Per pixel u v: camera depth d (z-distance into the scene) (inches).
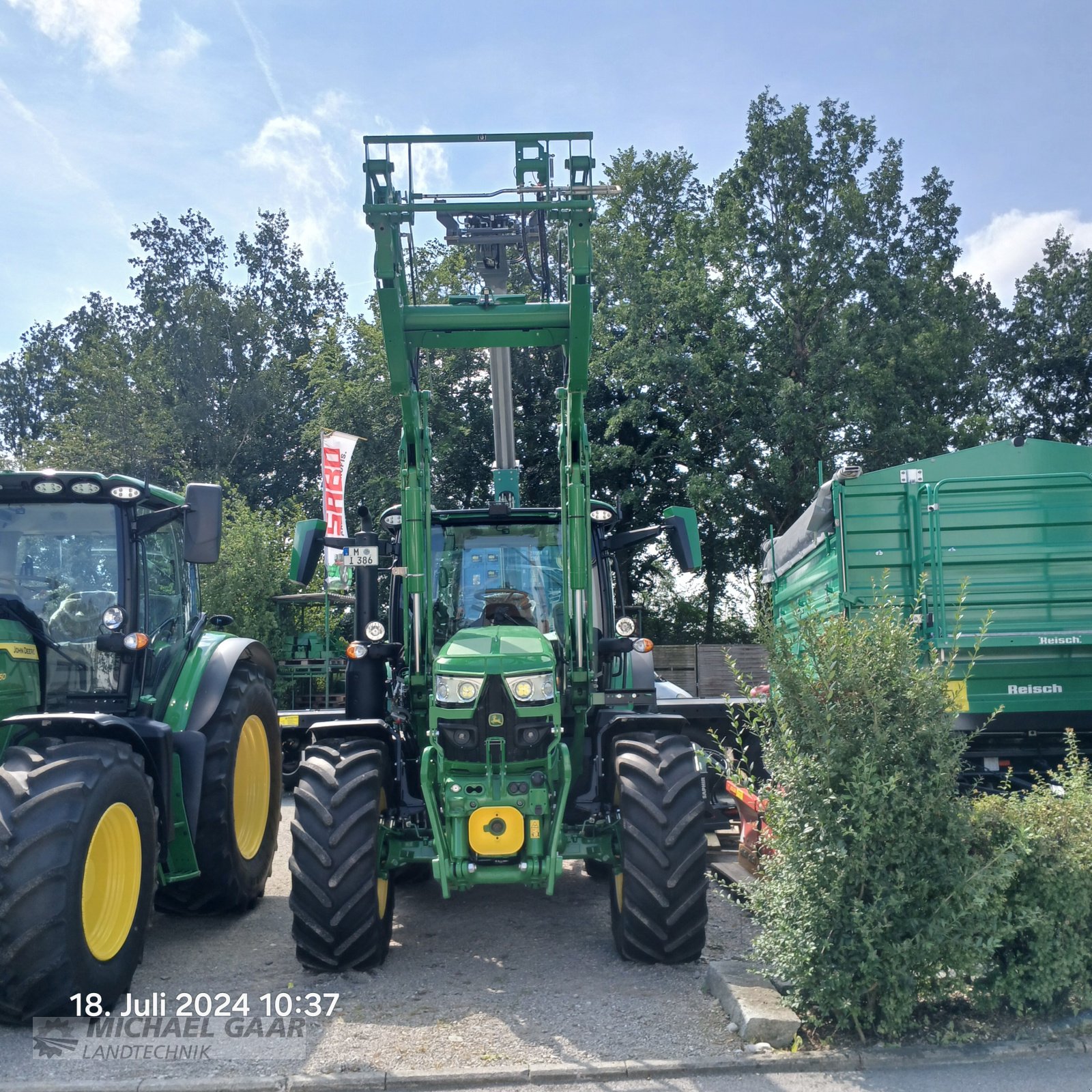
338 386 1072.2
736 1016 166.9
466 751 203.6
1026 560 290.0
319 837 199.0
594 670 237.3
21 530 218.2
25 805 166.7
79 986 167.5
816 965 160.2
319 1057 158.9
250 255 1733.5
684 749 213.3
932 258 1126.4
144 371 1445.6
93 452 1318.9
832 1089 144.6
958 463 294.2
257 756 272.8
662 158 1179.3
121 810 184.4
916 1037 159.6
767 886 174.2
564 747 204.5
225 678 247.3
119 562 217.2
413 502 230.8
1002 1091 142.6
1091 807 170.9
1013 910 165.9
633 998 183.5
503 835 198.4
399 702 233.9
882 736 163.6
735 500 963.3
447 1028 170.6
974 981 163.9
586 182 219.0
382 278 218.1
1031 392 1389.0
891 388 957.8
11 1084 147.9
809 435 949.2
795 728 170.4
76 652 212.5
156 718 230.2
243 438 1467.8
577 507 229.1
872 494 294.5
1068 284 1386.6
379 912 204.5
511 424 307.3
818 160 1045.8
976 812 170.4
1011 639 283.3
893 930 161.0
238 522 830.5
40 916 163.2
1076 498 292.0
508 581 265.1
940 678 171.6
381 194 218.4
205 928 243.4
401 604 266.4
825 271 1005.8
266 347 1546.5
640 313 1017.5
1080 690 285.3
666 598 1150.3
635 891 200.8
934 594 288.4
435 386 1021.2
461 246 246.8
